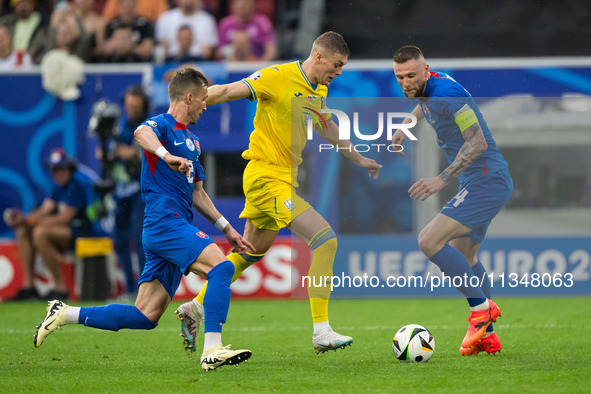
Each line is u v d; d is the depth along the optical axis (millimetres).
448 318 27969
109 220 34969
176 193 17188
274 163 19484
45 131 36312
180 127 17422
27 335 24719
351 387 15195
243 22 43906
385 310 30672
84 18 44344
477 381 15656
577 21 49938
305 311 30672
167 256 16984
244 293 35125
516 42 48625
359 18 49969
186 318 19016
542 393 14414
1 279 35719
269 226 20109
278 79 19312
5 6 46188
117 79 36281
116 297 35125
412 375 16469
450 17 50375
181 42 40469
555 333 23688
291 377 16406
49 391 15125
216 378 16328
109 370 17688
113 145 34000
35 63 42812
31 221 35125
